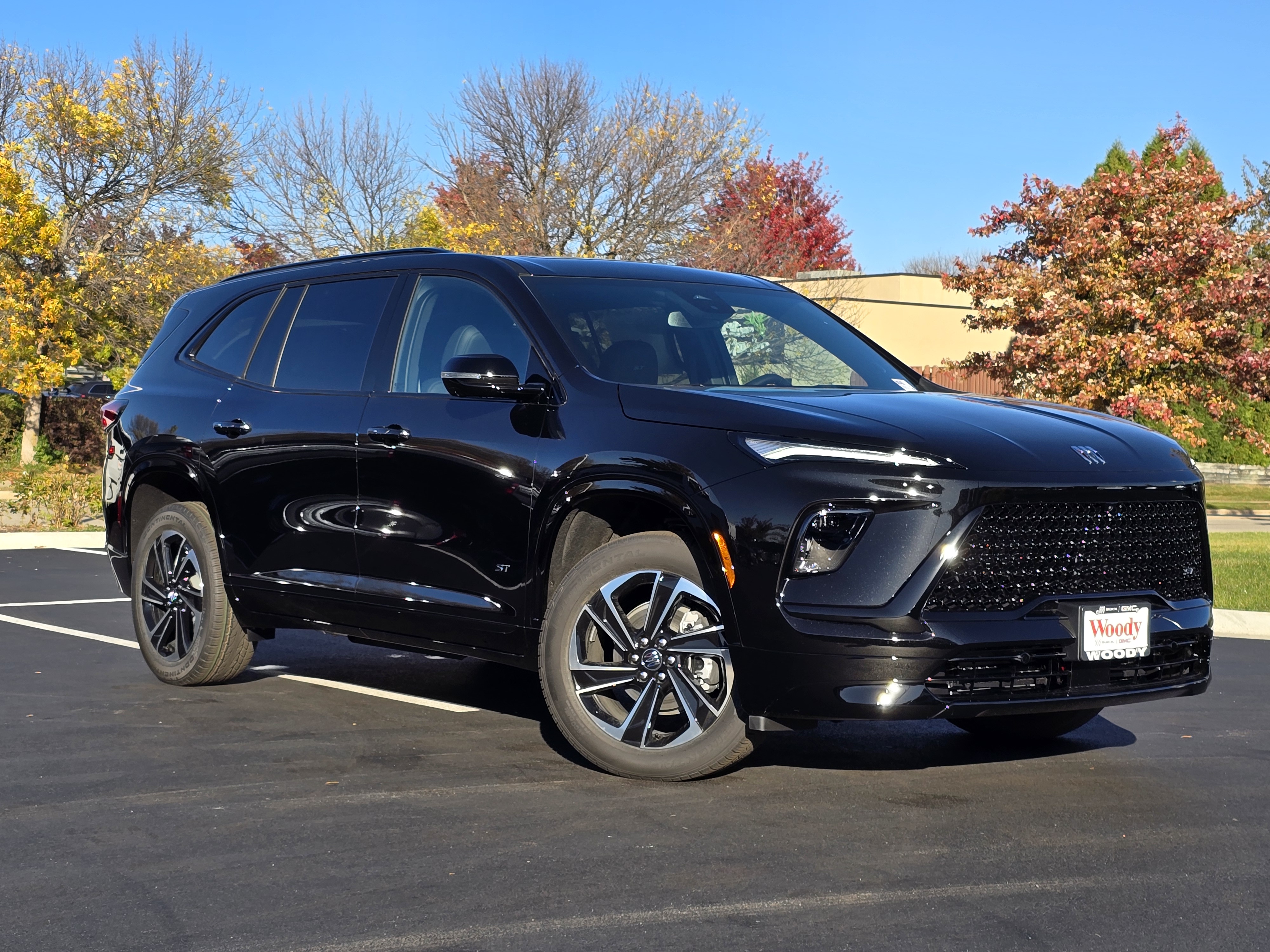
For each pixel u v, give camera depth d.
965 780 4.68
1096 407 19.81
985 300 22.64
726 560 4.21
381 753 5.00
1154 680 4.41
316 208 27.30
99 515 16.45
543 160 27.78
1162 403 18.52
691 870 3.62
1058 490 4.14
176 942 3.12
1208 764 4.99
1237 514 22.36
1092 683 4.23
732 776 4.69
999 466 4.11
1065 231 20.16
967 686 4.07
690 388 4.83
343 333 5.77
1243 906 3.36
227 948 3.08
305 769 4.74
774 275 28.39
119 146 26.14
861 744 5.28
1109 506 4.27
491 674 6.82
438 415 5.14
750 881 3.53
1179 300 19.19
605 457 4.54
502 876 3.57
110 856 3.76
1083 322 19.61
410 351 5.45
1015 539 4.12
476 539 4.96
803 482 4.14
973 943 3.10
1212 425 29.38
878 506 4.07
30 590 10.49
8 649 7.55
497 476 4.88
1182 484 4.46
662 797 4.36
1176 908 3.35
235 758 4.91
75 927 3.21
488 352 5.18
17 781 4.58
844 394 4.77
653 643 4.49
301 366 5.88
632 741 4.55
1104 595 4.23
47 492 15.77
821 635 4.06
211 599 6.15
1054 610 4.17
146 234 26.64
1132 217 19.81
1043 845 3.88
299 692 6.25
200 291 6.80
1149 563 4.39
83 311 25.77
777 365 5.29
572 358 4.91
